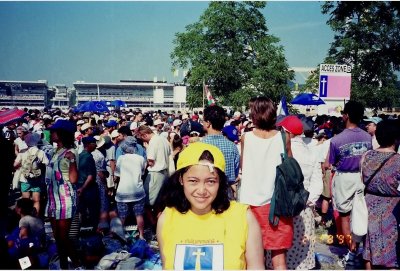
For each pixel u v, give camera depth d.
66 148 4.96
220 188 2.33
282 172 3.90
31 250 4.93
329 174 7.28
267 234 4.02
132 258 5.09
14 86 99.06
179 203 2.36
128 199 6.46
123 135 8.49
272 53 41.19
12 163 3.02
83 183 6.00
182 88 26.89
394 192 4.21
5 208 2.95
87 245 5.08
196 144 2.36
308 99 15.74
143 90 122.94
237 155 4.90
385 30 25.62
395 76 40.62
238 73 41.69
